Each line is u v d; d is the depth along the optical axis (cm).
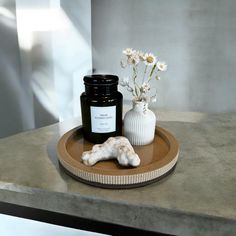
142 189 66
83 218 66
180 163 78
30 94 116
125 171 66
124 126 83
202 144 90
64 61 124
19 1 102
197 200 62
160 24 128
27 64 112
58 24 116
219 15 121
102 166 71
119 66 139
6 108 111
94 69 143
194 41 127
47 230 87
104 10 132
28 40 109
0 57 104
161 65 77
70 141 85
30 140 92
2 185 69
